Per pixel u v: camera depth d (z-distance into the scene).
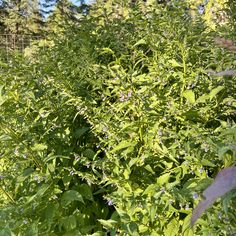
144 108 2.38
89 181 2.45
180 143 2.23
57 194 2.64
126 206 2.33
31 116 2.74
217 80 2.42
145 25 3.14
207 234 1.83
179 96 2.58
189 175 2.36
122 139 2.48
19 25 34.12
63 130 2.79
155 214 2.22
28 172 2.46
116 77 2.52
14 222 2.32
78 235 2.38
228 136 1.81
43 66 3.26
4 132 2.56
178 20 3.12
